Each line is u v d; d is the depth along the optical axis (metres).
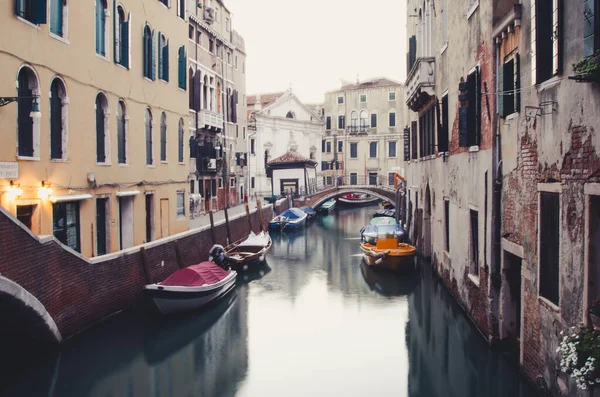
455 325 11.66
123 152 14.48
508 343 9.19
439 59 14.88
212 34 29.39
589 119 5.69
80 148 12.19
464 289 11.82
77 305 10.31
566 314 6.27
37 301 8.84
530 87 7.51
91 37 12.56
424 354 10.33
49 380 9.30
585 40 5.55
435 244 16.06
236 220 22.67
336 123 54.19
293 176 41.38
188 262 15.99
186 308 12.56
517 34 8.16
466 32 11.41
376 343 11.10
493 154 9.26
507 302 9.08
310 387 9.02
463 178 11.83
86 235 12.50
